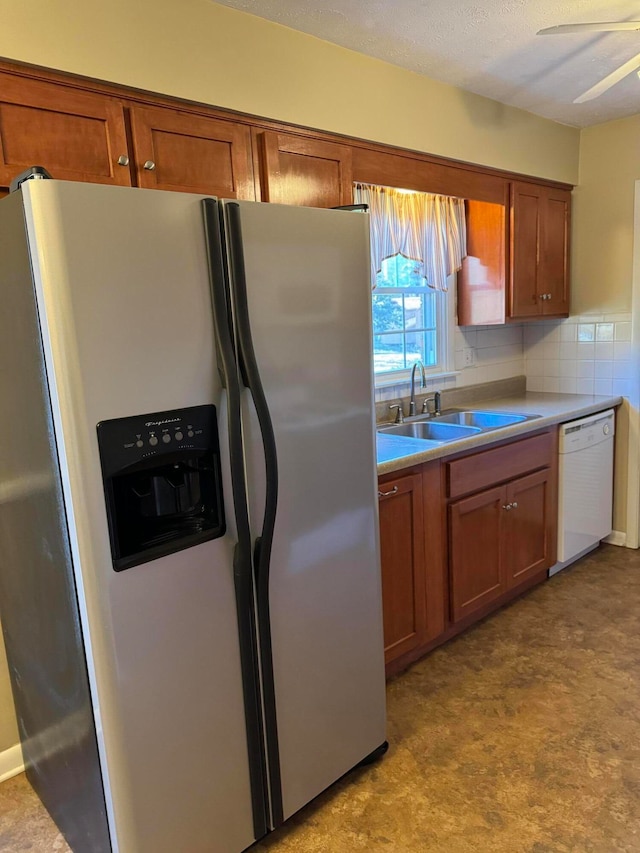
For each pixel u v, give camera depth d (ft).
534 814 5.91
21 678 6.18
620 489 12.26
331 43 7.44
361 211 5.93
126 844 4.68
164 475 4.73
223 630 5.04
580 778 6.34
